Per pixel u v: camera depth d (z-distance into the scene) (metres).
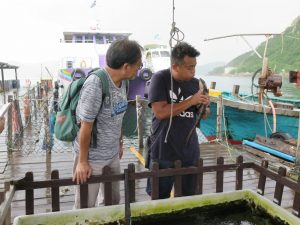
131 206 2.43
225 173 5.49
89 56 18.45
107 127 2.49
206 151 7.13
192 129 2.84
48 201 4.25
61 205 4.17
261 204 2.59
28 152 6.98
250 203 2.71
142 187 4.84
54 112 8.58
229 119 8.39
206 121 9.20
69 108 2.49
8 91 30.33
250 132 8.51
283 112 7.98
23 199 4.23
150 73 14.30
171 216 2.54
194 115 2.92
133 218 2.44
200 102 2.66
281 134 7.00
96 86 2.29
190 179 2.93
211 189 4.79
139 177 2.65
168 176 2.84
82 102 2.30
